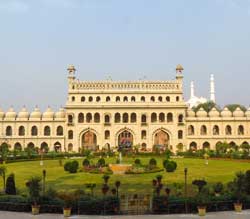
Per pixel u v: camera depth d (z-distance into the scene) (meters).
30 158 111.88
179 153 123.31
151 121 140.62
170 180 67.69
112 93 141.00
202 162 101.62
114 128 139.25
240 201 44.91
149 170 80.00
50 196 45.28
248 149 128.88
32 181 46.06
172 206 43.78
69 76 141.25
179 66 141.50
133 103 140.12
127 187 60.19
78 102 140.62
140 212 43.69
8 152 115.94
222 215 42.66
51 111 143.62
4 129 142.38
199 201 43.44
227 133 143.12
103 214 43.38
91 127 139.25
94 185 51.28
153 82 141.50
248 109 144.25
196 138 139.88
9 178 50.31
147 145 139.12
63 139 139.75
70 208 43.09
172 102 140.88
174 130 139.62
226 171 80.69
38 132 142.25
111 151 126.88
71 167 79.81
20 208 45.06
